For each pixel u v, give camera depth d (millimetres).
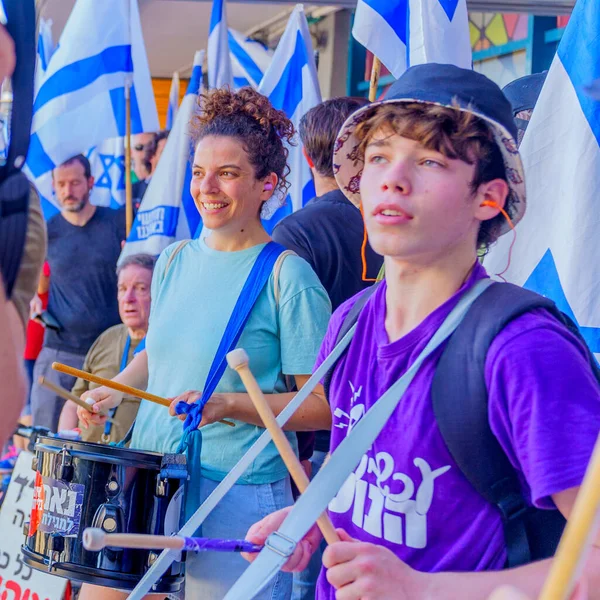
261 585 1833
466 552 1917
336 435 2201
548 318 1910
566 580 1031
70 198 6887
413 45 4066
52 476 3240
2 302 1735
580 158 3146
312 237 4078
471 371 1888
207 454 3396
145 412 3641
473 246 2092
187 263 3678
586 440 1738
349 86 10336
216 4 5707
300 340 3422
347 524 2107
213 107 3643
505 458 1894
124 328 6094
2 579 4285
